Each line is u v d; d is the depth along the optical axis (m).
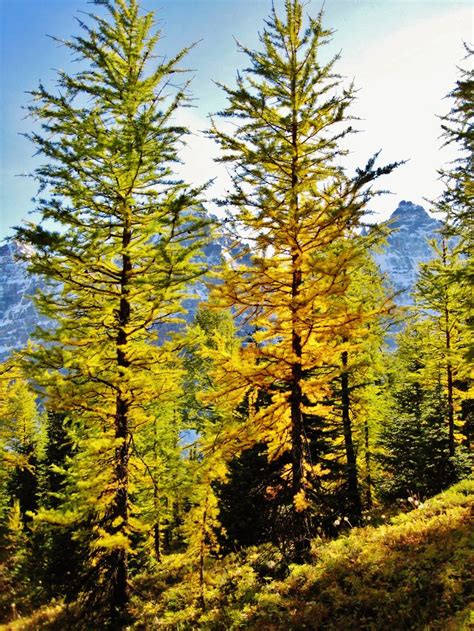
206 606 10.59
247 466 17.45
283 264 10.36
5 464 17.84
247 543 16.22
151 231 10.41
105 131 11.10
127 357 11.38
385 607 7.86
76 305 11.02
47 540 20.30
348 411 18.08
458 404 22.39
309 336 10.16
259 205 9.42
